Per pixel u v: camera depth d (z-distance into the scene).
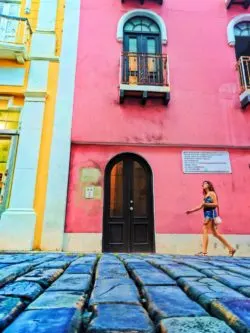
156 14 8.71
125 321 0.89
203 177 7.39
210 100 8.06
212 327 0.81
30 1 8.51
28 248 6.20
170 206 7.11
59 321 0.85
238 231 7.02
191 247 6.79
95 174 7.20
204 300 1.16
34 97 7.42
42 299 1.16
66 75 7.80
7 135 7.18
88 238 6.66
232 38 8.65
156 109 7.84
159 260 3.38
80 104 7.68
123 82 7.64
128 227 7.05
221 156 7.60
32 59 7.77
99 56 8.20
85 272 2.10
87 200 6.96
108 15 8.65
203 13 8.93
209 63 8.42
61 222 6.57
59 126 7.30
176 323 0.85
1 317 0.87
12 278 1.68
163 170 7.38
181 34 8.64
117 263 2.90
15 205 6.52
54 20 8.35
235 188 7.36
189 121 7.82
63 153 7.11
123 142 7.45
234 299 1.13
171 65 8.29
